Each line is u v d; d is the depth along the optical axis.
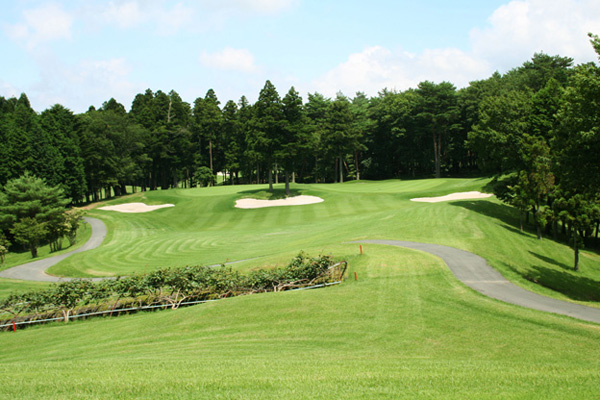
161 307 20.02
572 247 34.59
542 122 38.47
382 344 12.12
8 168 56.78
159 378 7.96
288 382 7.62
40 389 7.30
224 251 34.91
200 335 13.74
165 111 98.81
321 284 20.95
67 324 18.38
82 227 53.00
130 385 7.44
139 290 20.00
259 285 20.91
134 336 14.34
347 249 27.78
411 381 7.70
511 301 17.17
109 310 19.62
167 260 33.09
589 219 27.11
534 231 37.94
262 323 14.52
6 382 7.77
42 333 16.61
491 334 12.79
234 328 14.21
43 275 31.59
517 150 38.34
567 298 19.00
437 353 11.13
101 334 15.29
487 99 42.25
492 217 39.19
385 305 16.27
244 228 48.22
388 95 101.81
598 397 6.77
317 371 8.52
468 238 30.42
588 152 21.72
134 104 110.12
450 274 21.20
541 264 26.86
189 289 20.38
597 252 35.19
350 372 8.41
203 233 44.81
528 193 35.03
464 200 46.97
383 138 99.00
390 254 25.45
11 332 17.70
